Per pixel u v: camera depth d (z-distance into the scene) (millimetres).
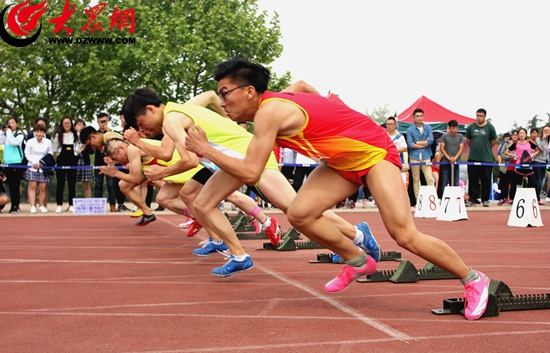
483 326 3111
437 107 18984
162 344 2834
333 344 2793
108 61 22656
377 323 3195
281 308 3596
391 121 12898
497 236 7902
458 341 2830
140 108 4652
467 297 3289
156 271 5094
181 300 3854
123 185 8633
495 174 19625
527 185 14234
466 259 5695
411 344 2783
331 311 3504
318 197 3457
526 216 9312
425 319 3281
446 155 12906
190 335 2990
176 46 22719
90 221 10742
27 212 12883
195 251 5832
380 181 3275
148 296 3992
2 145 12859
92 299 3904
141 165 7156
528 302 3477
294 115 3234
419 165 12773
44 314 3486
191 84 23766
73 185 12984
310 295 3996
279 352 2674
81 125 12594
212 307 3635
